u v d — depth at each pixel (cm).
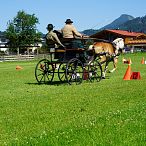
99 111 1023
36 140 690
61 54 1830
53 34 1808
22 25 12669
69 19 1823
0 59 6156
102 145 646
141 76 2222
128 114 926
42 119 937
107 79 2052
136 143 654
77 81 1819
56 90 1573
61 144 661
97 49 1925
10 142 700
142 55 7412
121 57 6444
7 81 2098
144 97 1283
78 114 991
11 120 929
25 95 1423
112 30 10950
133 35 11006
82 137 699
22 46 12719
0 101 1266
